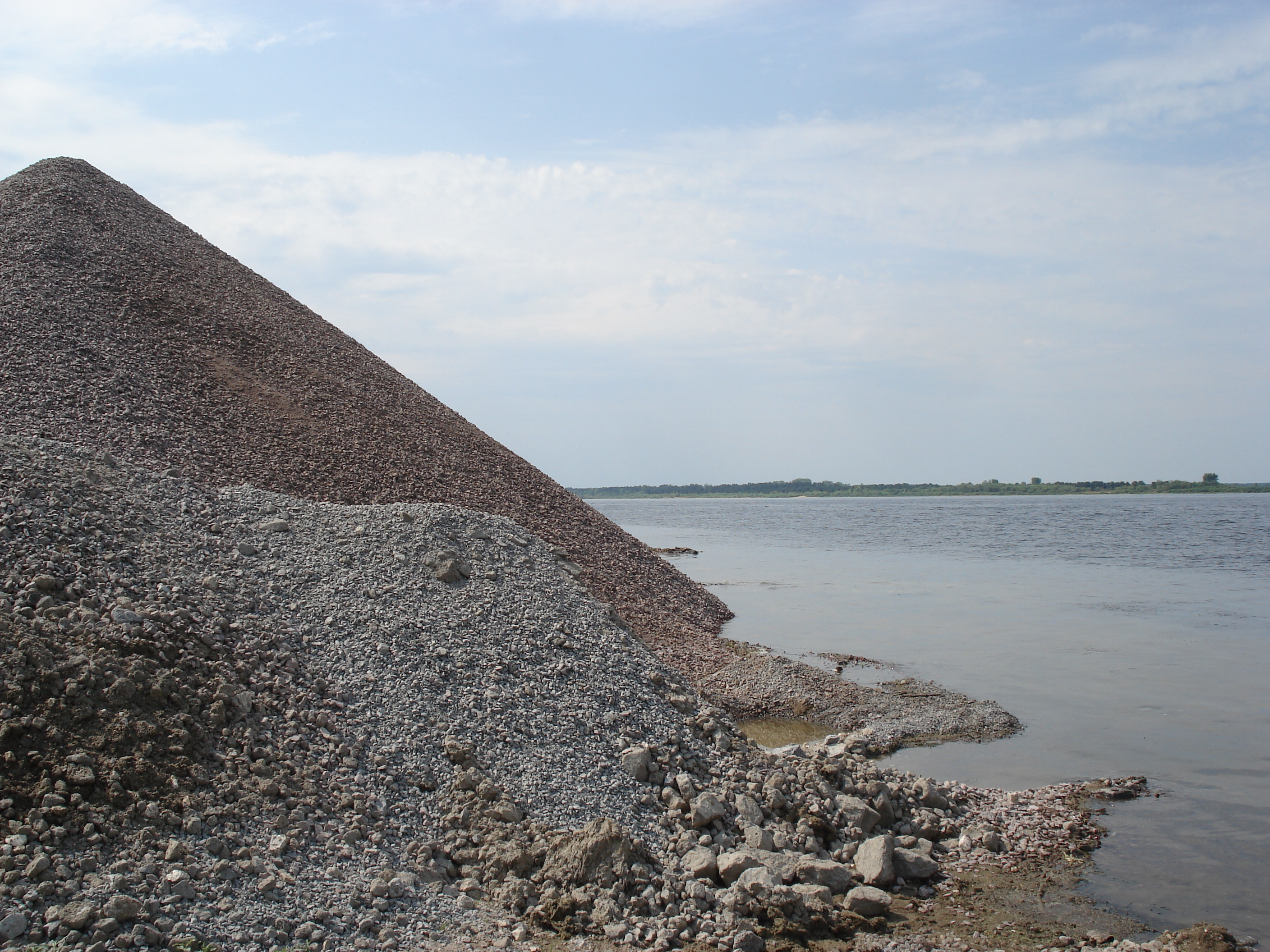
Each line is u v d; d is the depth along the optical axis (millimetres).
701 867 9906
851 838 11469
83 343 23375
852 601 35500
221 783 9438
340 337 33031
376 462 24516
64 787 8477
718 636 24391
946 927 9625
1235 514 123375
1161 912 10047
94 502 13719
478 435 31594
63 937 7121
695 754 12492
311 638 12484
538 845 9820
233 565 13758
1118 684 21078
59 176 31750
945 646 25703
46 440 15875
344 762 10445
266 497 16875
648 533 89375
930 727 17344
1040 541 72812
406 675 12250
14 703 9086
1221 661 23781
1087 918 9883
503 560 16750
